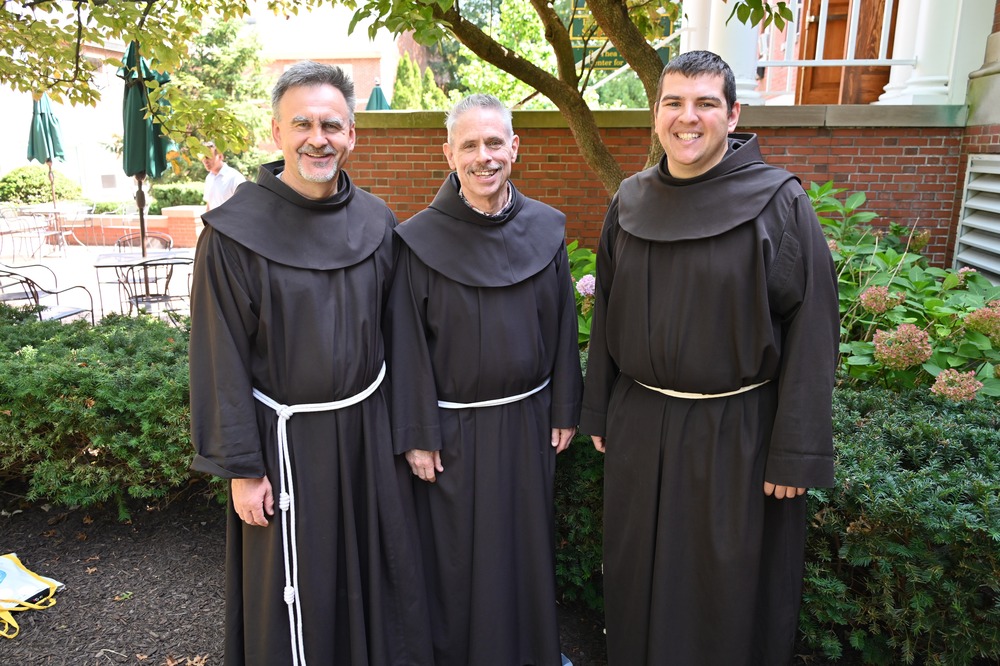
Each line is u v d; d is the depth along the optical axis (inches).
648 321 79.8
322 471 80.5
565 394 91.4
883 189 222.7
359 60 924.6
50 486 126.3
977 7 208.5
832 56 286.5
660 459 82.0
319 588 81.4
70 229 574.9
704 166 78.2
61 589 117.3
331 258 79.5
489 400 87.4
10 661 101.6
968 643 83.7
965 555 81.8
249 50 669.9
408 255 86.7
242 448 76.8
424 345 86.1
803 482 74.2
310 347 78.6
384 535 85.0
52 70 177.0
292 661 82.1
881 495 85.4
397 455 87.5
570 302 92.7
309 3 200.8
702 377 77.4
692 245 76.5
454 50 970.7
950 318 133.2
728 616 79.7
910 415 107.1
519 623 92.5
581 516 106.6
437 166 258.2
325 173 78.0
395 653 87.9
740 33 219.1
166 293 293.4
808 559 93.5
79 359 132.4
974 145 207.9
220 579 120.4
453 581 89.9
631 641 87.8
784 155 224.2
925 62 219.5
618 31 160.9
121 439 122.9
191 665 101.0
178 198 670.5
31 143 452.8
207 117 167.6
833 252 156.0
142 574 121.8
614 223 86.3
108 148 731.4
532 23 583.8
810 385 74.4
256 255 77.4
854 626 94.7
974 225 205.3
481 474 87.7
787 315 76.2
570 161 250.5
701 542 80.5
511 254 86.4
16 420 125.3
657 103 77.7
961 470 91.2
